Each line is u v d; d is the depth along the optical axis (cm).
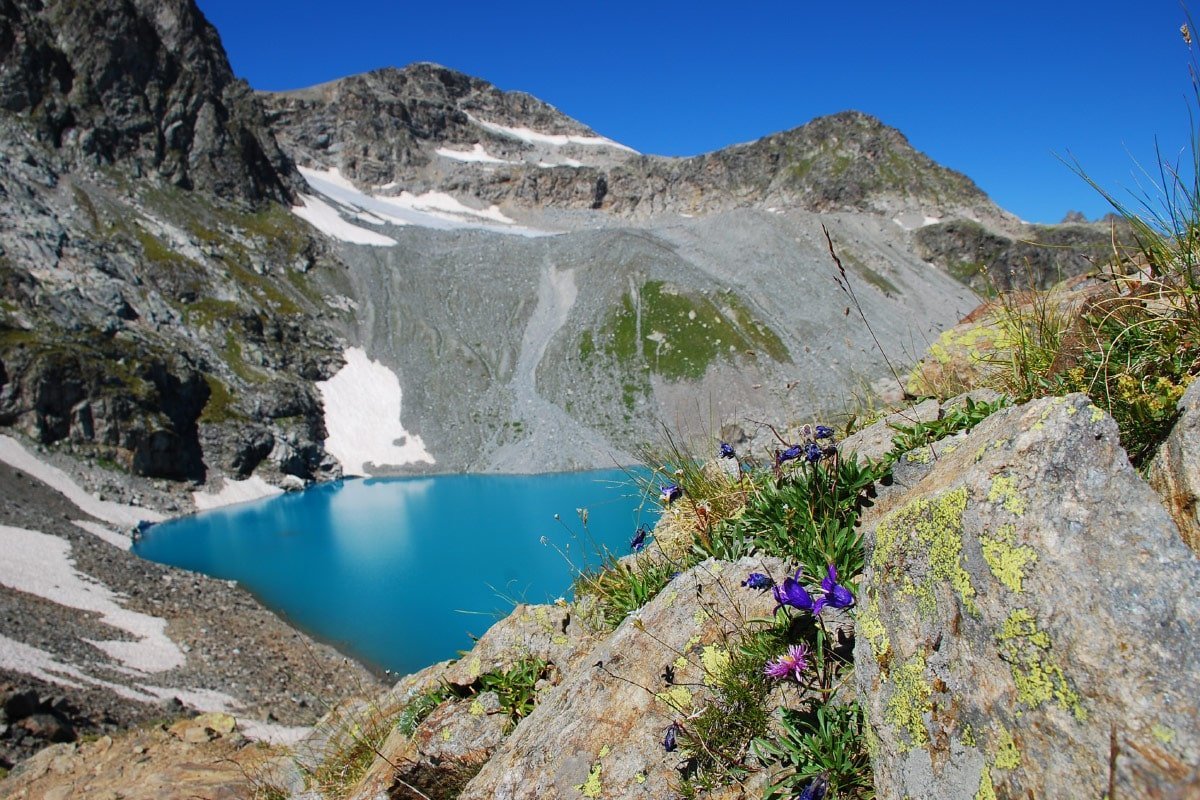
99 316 7806
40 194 9531
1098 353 356
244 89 15325
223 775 870
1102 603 222
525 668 529
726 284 12562
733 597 396
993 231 14938
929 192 17450
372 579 4284
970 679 250
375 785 524
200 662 2802
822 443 427
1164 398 300
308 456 8594
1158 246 368
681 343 11019
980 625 251
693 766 348
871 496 402
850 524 381
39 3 11431
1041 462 257
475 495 7400
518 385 10831
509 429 9881
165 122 12031
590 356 11125
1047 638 228
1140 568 224
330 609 3753
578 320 11944
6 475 5338
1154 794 187
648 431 9531
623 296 12231
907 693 273
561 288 13125
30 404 6269
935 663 266
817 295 12244
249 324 9700
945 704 257
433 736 527
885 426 529
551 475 8606
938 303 12625
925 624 275
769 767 325
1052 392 378
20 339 6588
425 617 3559
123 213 10219
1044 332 438
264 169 13575
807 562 376
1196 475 252
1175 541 225
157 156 11625
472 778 472
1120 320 359
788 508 419
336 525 6022
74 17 11425
